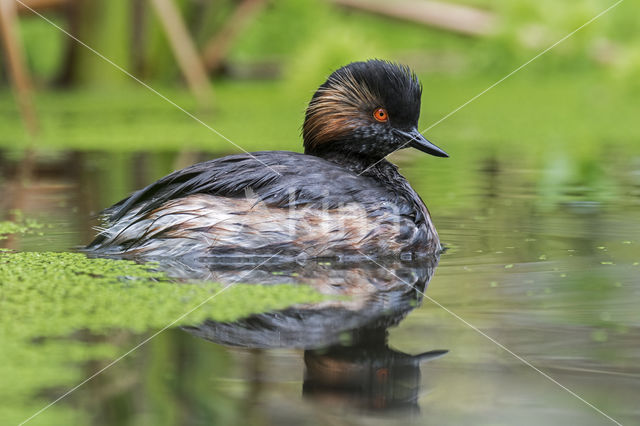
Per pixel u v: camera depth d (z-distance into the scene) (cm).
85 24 2745
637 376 636
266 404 580
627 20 3462
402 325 750
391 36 3675
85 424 553
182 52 2359
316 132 1207
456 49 3625
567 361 661
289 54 3422
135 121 2370
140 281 902
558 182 1600
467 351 686
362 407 580
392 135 1180
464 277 934
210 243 1021
